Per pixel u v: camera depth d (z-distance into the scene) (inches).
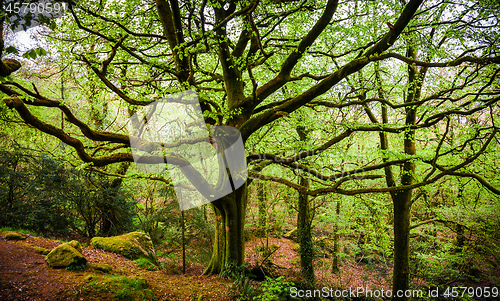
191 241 366.9
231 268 265.3
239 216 284.7
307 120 363.3
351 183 395.9
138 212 509.7
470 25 275.1
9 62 141.8
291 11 288.0
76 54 268.2
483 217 390.0
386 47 228.8
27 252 221.9
